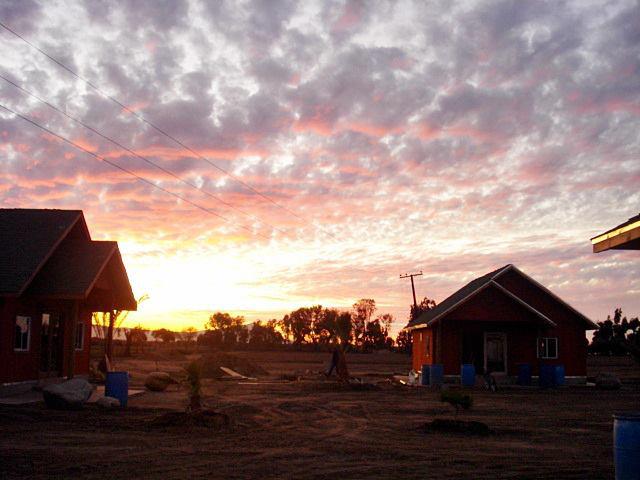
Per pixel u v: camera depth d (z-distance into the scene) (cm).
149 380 2880
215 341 10762
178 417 1675
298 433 1628
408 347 9956
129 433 1534
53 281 2402
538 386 3769
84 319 2986
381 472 1110
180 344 10544
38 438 1426
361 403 2533
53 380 2595
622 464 854
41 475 1040
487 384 3528
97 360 5172
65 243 2695
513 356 3938
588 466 1199
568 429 1792
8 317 2266
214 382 3750
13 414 1794
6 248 2362
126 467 1114
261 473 1084
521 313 3831
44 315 2625
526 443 1513
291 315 10756
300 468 1135
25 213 2644
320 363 6888
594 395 3145
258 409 2208
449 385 3778
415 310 6975
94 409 2014
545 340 4019
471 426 1689
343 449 1367
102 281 2773
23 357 2383
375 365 7025
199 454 1261
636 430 849
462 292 4319
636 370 5797
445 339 3862
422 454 1314
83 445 1343
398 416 2089
